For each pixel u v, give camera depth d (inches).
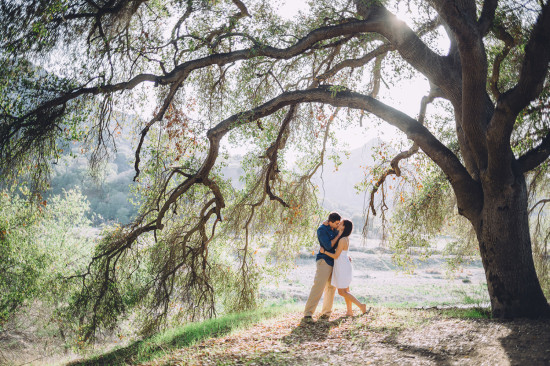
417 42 341.1
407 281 1365.7
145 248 491.2
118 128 395.9
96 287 429.4
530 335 207.5
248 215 476.1
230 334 297.9
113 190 2239.2
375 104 358.0
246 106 464.4
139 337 498.3
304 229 502.3
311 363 209.5
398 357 206.8
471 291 941.8
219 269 537.0
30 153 336.8
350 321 295.3
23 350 651.5
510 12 356.2
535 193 536.7
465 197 314.7
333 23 402.3
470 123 293.7
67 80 339.0
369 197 473.4
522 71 246.5
